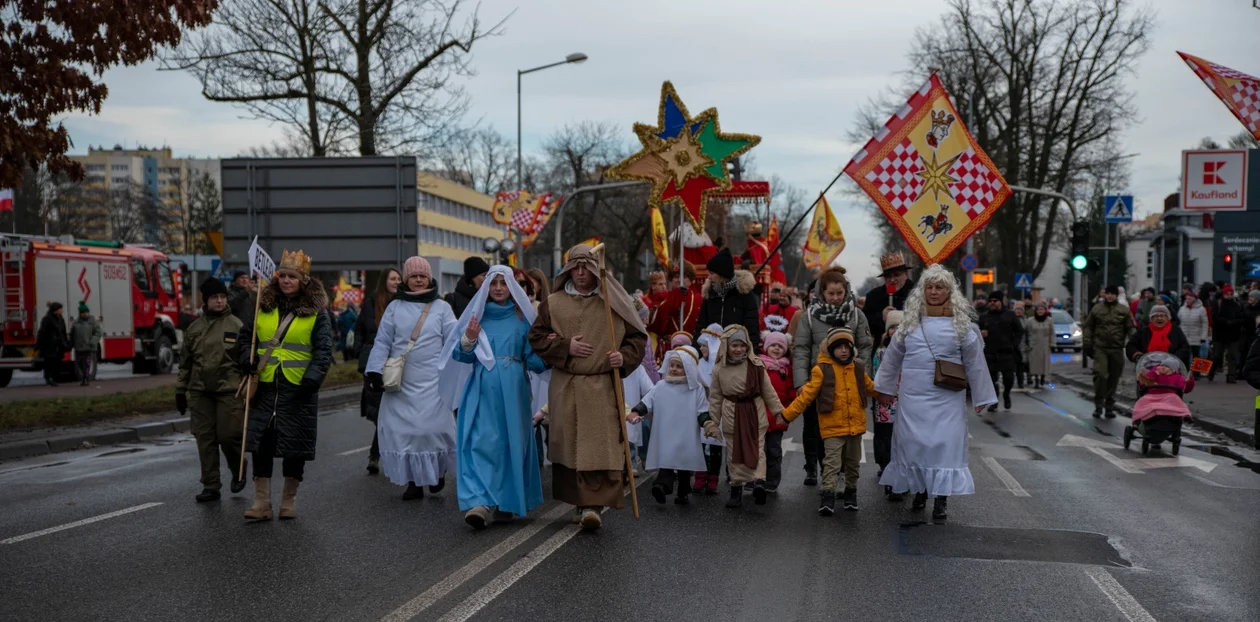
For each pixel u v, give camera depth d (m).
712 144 14.82
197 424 9.48
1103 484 10.50
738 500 9.30
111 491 10.09
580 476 8.07
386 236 22.45
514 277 8.91
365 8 26.23
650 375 11.70
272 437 8.52
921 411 8.61
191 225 95.94
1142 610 5.93
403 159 22.39
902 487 8.73
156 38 13.88
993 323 19.02
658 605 5.98
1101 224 70.00
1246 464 11.95
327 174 22.48
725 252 10.66
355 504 9.29
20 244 26.41
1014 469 11.53
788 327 11.72
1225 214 29.39
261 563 6.96
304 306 8.62
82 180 15.10
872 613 5.86
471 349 8.29
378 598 6.08
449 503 9.35
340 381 25.22
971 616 5.80
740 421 9.27
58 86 13.90
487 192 92.75
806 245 28.06
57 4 13.28
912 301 8.73
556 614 5.77
